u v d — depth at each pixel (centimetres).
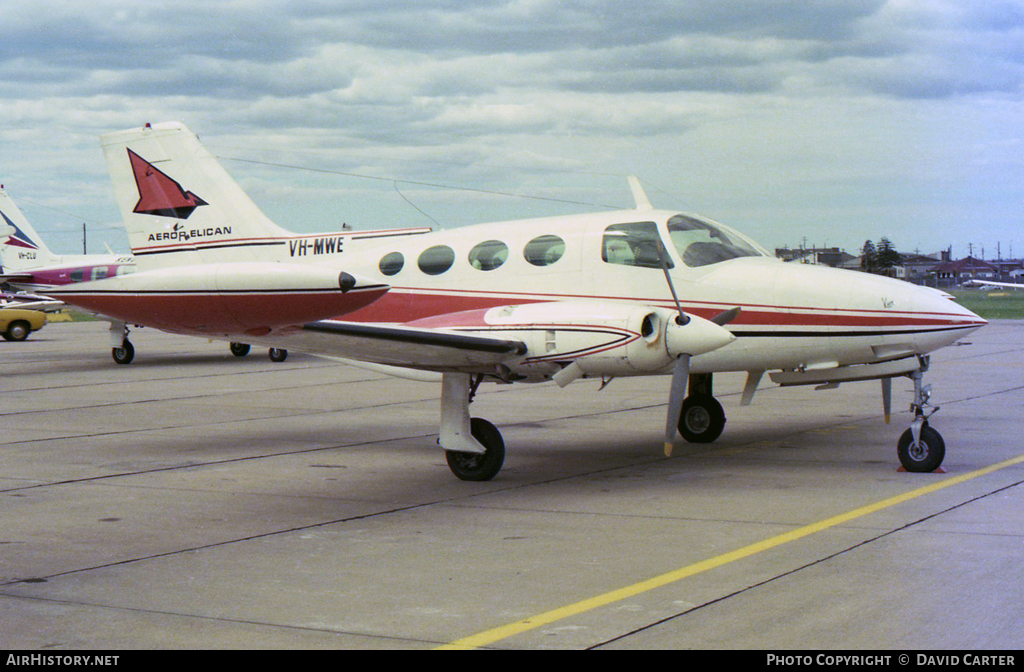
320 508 821
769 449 1095
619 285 1028
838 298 976
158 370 2266
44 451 1148
